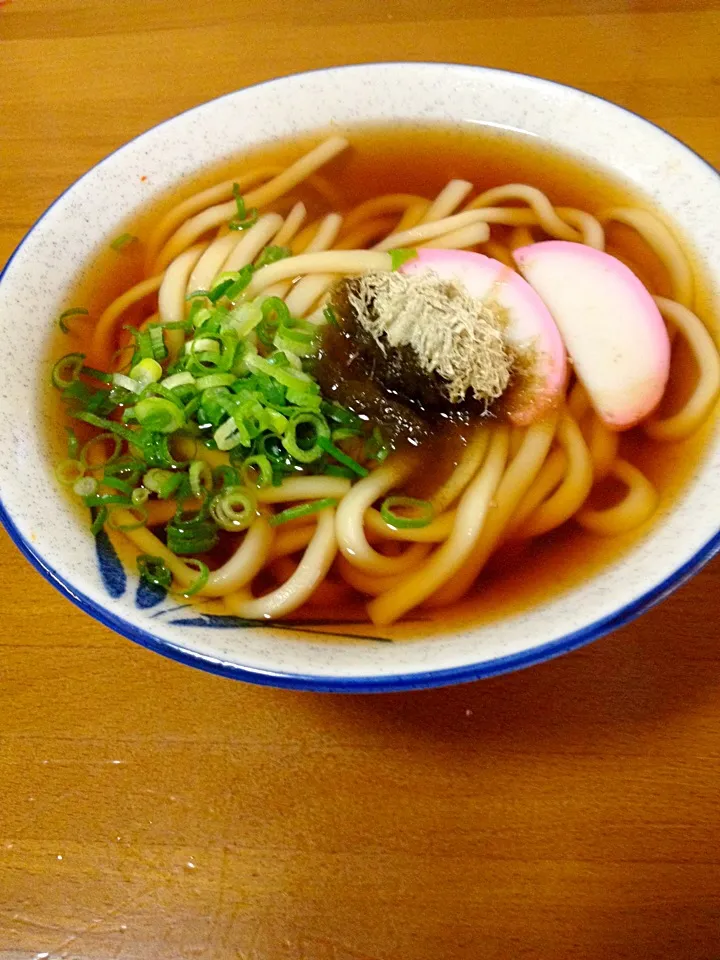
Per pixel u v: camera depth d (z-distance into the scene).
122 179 0.22
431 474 0.18
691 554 0.14
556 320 0.19
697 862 0.14
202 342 0.18
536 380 0.18
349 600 0.17
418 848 0.15
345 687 0.13
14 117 0.28
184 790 0.16
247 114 0.23
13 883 0.15
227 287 0.20
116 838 0.15
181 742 0.16
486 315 0.18
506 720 0.16
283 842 0.15
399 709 0.16
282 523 0.17
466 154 0.23
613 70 0.26
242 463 0.18
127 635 0.14
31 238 0.20
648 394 0.18
